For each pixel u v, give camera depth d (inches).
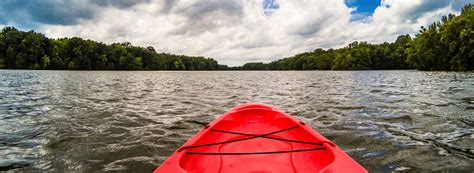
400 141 177.9
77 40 3110.2
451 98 380.2
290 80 1067.9
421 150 160.6
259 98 435.2
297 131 155.9
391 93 464.8
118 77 1320.1
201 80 1139.3
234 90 602.5
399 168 136.5
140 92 536.7
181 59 4795.8
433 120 235.3
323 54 4333.2
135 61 3622.0
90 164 146.6
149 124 235.8
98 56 3125.0
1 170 138.7
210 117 271.1
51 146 175.0
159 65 4185.5
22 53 2586.1
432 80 820.0
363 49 3425.2
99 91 544.7
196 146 121.5
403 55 2938.0
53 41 3021.7
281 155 129.3
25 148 171.3
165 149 169.5
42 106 332.5
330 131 205.0
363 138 185.6
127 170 139.3
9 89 570.6
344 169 92.1
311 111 295.0
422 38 1982.0
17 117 262.5
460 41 1662.2
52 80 924.0
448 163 141.4
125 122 242.2
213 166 117.7
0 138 191.6
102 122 241.6
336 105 333.1
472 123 223.0
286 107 330.6
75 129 216.2
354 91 518.9
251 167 117.5
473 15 1721.2
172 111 304.8
